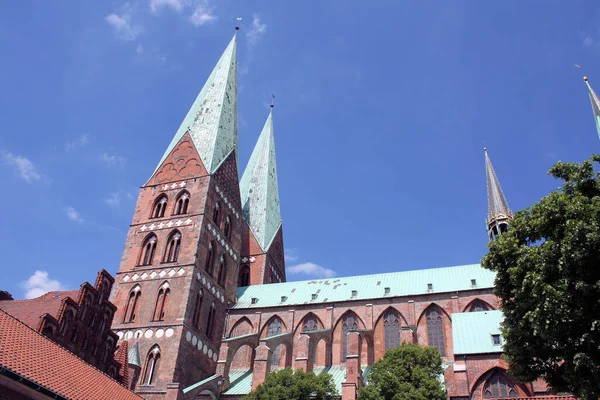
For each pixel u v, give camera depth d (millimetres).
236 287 79375
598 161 29328
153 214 75188
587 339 25047
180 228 71438
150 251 71312
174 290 65375
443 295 66438
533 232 29891
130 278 68875
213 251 73938
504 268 30531
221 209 78125
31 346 32906
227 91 91312
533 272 27031
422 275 73188
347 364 54156
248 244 92812
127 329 63844
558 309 25312
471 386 49375
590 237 24922
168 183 77750
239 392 60750
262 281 87812
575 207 27016
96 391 34219
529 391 47469
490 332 54281
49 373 31203
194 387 56906
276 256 97250
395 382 47094
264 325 73125
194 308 65625
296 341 70438
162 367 59094
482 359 50656
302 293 76875
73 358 36625
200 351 64875
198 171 77312
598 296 25109
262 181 102875
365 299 70062
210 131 83188
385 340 66312
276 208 103375
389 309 68312
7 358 28812
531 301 26953
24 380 27906
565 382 28797
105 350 49312
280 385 50969
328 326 69500
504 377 49094
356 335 57469
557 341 26562
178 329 61406
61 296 47781
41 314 43906
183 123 88438
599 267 25641
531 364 30312
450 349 62281
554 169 30438
